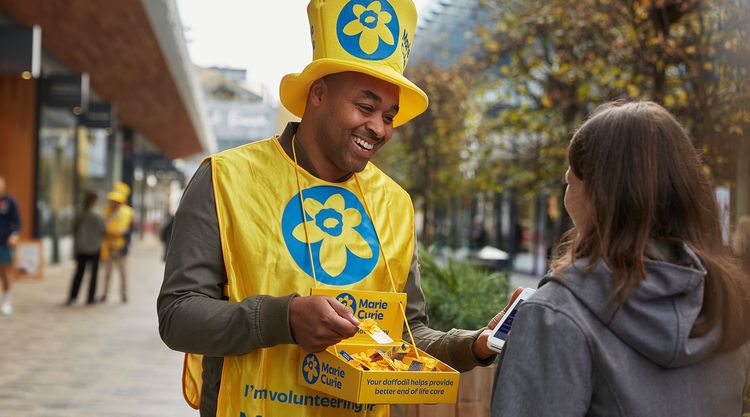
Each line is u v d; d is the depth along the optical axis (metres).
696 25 6.16
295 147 2.46
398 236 2.53
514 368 1.65
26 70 13.16
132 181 37.88
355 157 2.37
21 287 15.74
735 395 1.77
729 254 1.82
